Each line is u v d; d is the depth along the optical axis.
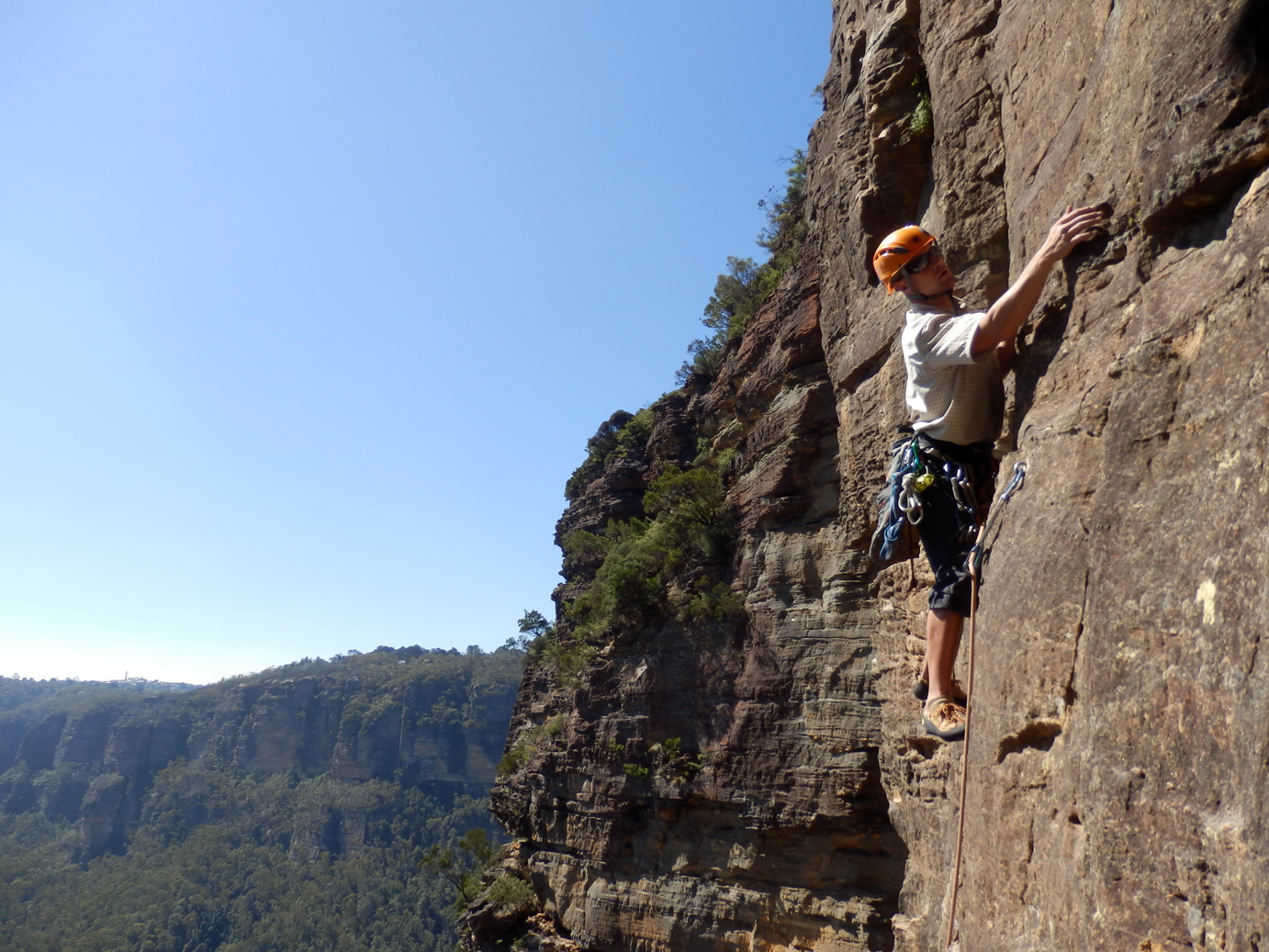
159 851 154.25
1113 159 3.85
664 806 22.00
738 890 19.73
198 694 192.50
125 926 121.94
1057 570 3.52
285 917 123.88
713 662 21.61
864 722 17.56
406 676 167.88
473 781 153.12
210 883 137.00
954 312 4.55
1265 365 2.61
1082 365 3.85
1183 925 2.54
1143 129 3.60
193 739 182.50
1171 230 3.42
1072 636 3.38
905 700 10.13
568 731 26.80
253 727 174.88
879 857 17.55
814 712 18.52
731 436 24.48
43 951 114.69
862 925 17.16
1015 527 3.91
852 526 13.53
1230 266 2.94
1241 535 2.54
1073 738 3.23
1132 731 2.88
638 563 25.34
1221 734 2.49
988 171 6.44
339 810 149.38
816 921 17.92
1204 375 2.91
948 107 6.92
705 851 20.92
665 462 32.22
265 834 153.75
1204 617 2.64
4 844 165.62
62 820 180.50
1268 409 2.54
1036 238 4.64
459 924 31.17
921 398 4.35
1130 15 3.79
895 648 10.74
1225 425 2.75
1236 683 2.46
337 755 159.62
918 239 4.49
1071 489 3.58
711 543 23.31
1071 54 4.46
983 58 6.59
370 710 160.75
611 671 25.69
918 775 9.50
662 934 21.22
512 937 27.05
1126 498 3.12
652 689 23.45
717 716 21.08
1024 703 3.61
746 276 28.91
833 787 17.70
